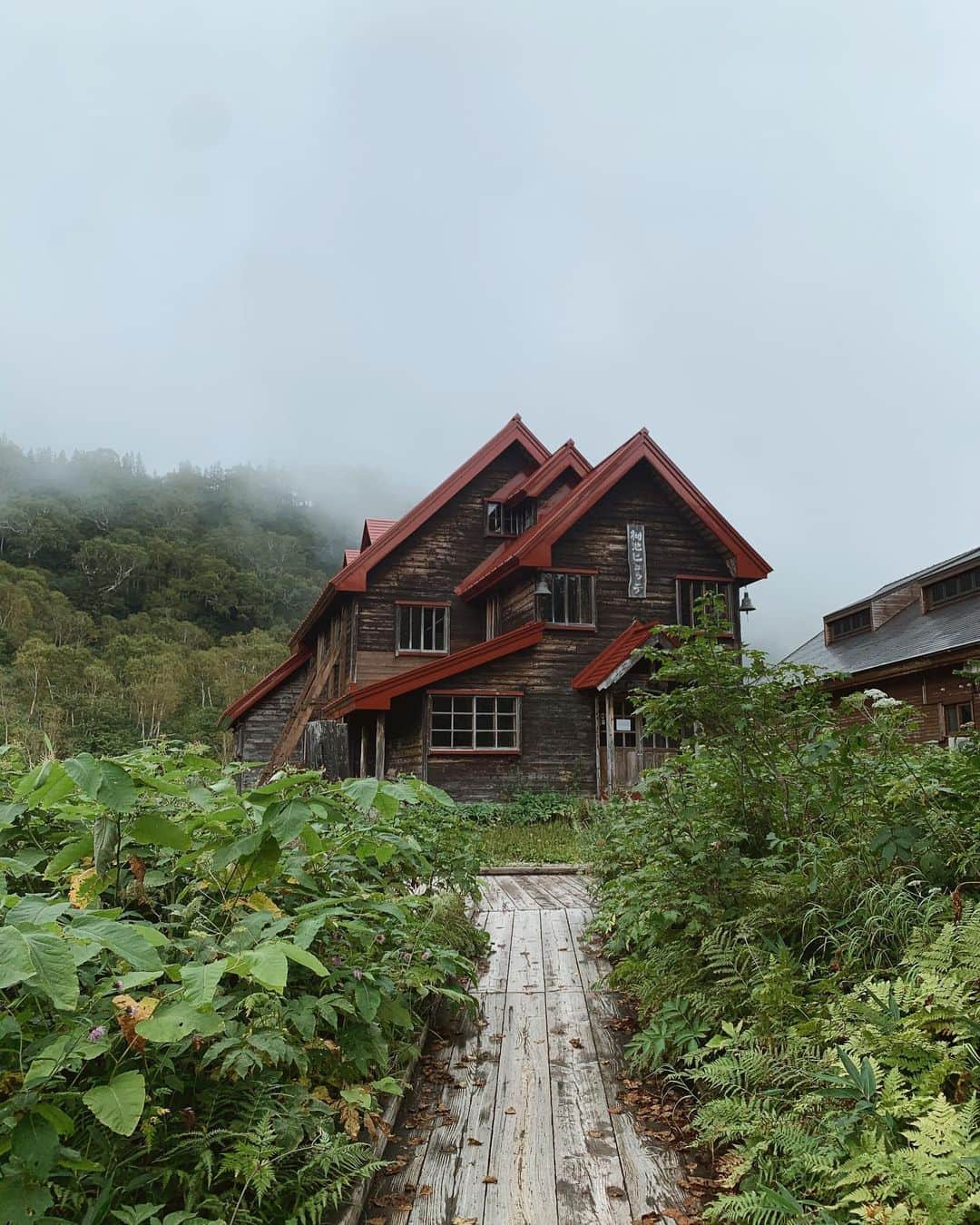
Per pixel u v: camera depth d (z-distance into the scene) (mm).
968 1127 2164
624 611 18234
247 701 24828
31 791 2717
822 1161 2367
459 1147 3354
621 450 18062
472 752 16469
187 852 3178
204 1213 2338
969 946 2812
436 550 20109
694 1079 3562
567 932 6793
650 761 16531
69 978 1733
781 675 4777
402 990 3852
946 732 13969
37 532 126375
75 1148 2205
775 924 4043
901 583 19938
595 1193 2984
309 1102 2779
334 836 4000
